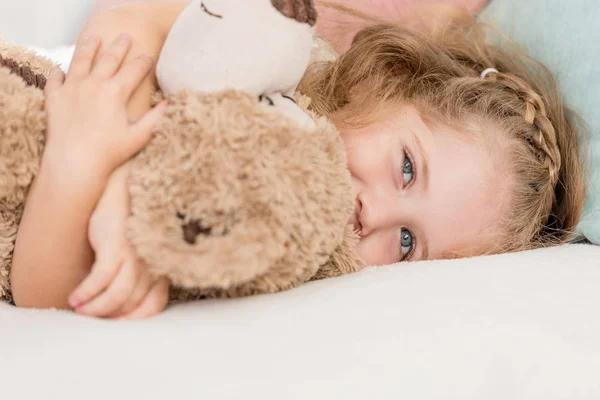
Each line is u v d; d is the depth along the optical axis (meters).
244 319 0.55
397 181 0.93
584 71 1.07
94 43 0.72
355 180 0.93
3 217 0.64
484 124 1.01
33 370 0.46
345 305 0.59
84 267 0.62
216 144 0.54
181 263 0.51
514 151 1.02
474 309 0.59
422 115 0.99
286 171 0.55
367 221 0.90
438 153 0.96
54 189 0.59
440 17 1.31
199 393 0.45
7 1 1.53
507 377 0.54
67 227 0.60
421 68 1.08
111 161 0.60
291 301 0.60
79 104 0.63
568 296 0.65
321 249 0.61
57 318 0.55
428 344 0.53
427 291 0.63
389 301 0.60
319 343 0.51
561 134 1.08
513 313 0.60
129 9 0.84
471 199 0.95
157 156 0.57
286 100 0.65
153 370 0.46
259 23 0.60
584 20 1.09
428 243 0.95
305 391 0.46
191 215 0.52
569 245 0.96
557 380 0.54
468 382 0.52
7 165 0.60
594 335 0.59
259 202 0.54
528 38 1.17
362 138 0.94
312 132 0.61
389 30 1.13
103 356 0.48
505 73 1.13
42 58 0.85
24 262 0.62
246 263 0.52
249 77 0.60
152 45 0.75
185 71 0.61
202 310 0.59
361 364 0.49
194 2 0.65
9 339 0.50
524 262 0.77
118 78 0.65
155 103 0.66
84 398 0.44
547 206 1.05
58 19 1.56
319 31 1.37
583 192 1.05
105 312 0.57
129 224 0.54
